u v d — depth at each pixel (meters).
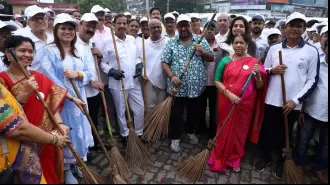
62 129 2.53
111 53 3.78
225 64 3.30
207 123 4.91
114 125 4.57
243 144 3.33
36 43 3.33
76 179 3.19
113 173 2.87
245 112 3.20
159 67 3.95
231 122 3.21
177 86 3.59
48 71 2.96
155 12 5.66
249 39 3.31
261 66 3.15
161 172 3.29
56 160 2.72
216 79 3.35
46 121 2.63
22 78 2.49
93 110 3.88
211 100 4.14
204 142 4.12
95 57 3.69
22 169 2.35
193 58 3.60
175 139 3.78
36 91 2.40
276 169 3.27
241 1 33.25
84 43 3.52
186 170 3.18
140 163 3.41
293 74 3.01
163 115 3.59
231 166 3.35
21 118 2.24
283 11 31.06
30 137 2.26
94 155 3.73
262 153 3.44
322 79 2.99
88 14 3.47
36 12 3.27
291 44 3.06
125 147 3.94
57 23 2.94
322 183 3.10
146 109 3.98
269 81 3.20
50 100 2.68
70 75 2.98
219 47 3.91
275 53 3.17
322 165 3.14
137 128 4.04
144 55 3.85
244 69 3.15
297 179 2.96
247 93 3.15
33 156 2.41
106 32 5.05
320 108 2.99
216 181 3.12
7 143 2.27
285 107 2.98
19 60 2.43
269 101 3.17
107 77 4.26
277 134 3.33
